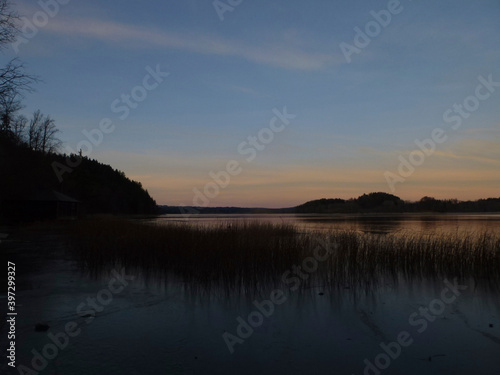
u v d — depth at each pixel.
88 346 6.02
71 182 53.69
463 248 13.25
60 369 5.15
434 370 5.32
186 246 13.33
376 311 8.30
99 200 64.75
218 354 5.80
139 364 5.37
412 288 10.66
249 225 17.84
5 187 31.34
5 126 22.39
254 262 11.84
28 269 12.90
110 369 5.18
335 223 44.00
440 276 12.31
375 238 14.65
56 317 7.50
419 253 13.03
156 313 7.94
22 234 25.92
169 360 5.52
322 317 7.84
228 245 13.09
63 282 10.85
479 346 6.24
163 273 12.38
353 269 12.27
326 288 10.54
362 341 6.44
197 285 10.65
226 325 7.21
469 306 8.76
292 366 5.41
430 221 51.84
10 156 29.69
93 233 19.86
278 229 17.19
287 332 6.87
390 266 12.81
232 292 9.95
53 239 22.58
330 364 5.49
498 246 13.13
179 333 6.72
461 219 61.91
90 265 13.25
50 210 35.16
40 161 36.84
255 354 5.81
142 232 17.17
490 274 12.41
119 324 7.15
